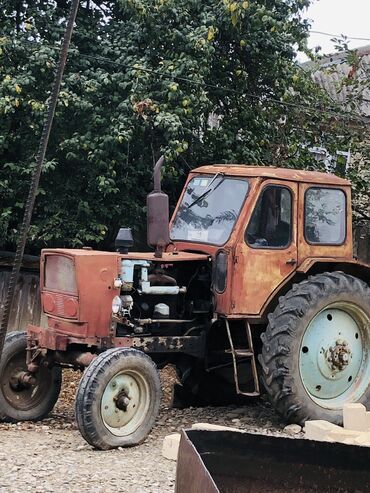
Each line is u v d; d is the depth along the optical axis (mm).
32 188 5164
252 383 7809
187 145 10352
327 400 7391
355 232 12258
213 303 7180
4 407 7219
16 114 10461
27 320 11336
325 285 7180
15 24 11125
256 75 11484
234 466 3441
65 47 4891
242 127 11570
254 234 7203
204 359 7379
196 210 7695
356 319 7527
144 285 6988
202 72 10219
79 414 6180
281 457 3490
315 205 7566
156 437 6777
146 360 6523
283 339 6965
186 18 10438
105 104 10484
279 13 10969
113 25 11195
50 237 10578
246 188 7332
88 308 6754
